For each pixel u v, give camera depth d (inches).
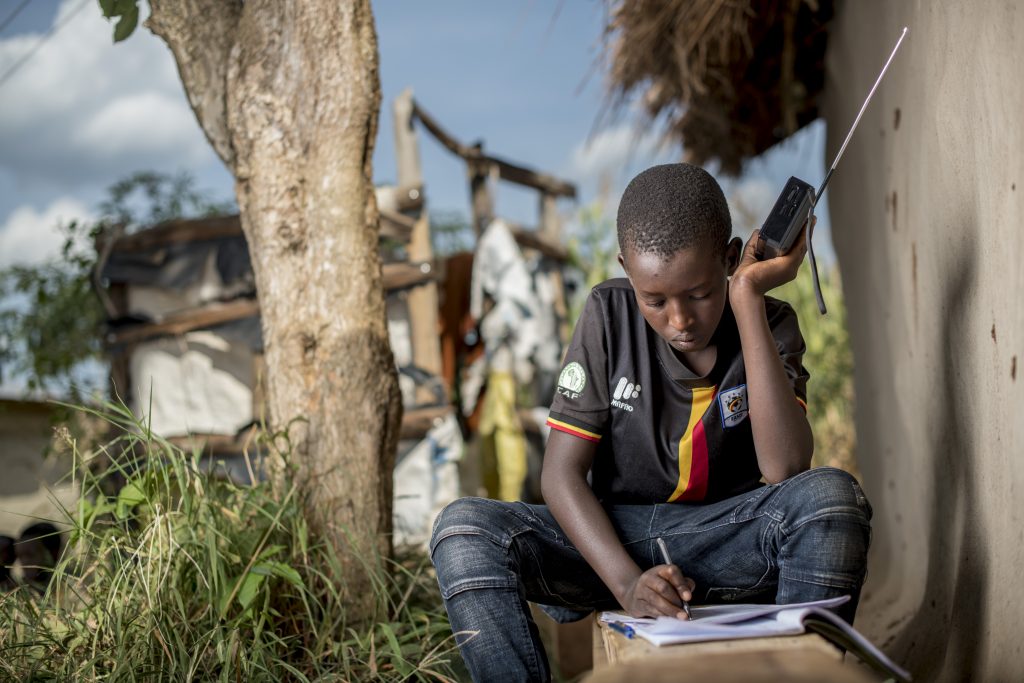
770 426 68.7
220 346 212.7
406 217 221.6
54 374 212.7
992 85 74.8
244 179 103.0
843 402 257.6
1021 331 69.2
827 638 57.7
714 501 76.5
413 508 209.5
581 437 73.8
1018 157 69.4
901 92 109.2
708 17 144.8
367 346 100.7
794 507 66.7
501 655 67.5
